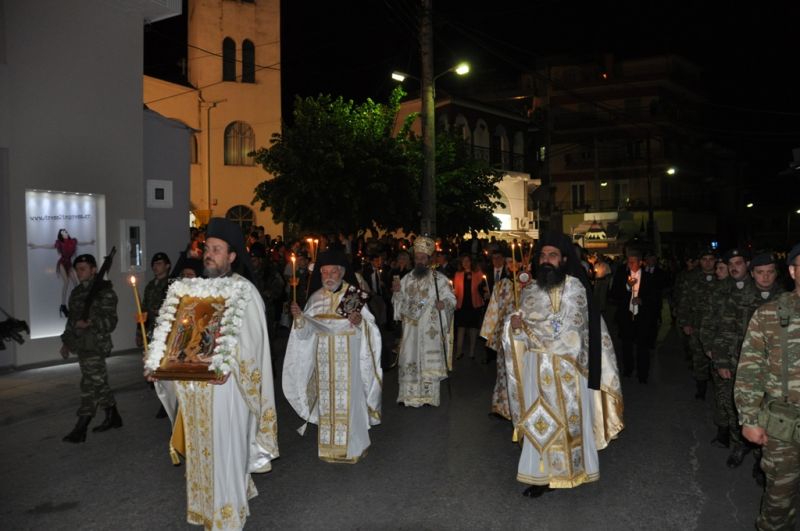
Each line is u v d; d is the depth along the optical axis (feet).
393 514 17.56
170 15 45.24
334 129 70.08
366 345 22.63
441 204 86.74
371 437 24.71
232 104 108.99
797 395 13.29
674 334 56.75
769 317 13.69
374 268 51.85
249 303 15.49
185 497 18.83
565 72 167.12
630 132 163.53
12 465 21.57
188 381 15.15
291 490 19.29
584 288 19.06
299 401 21.84
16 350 36.70
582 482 18.60
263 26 110.73
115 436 24.71
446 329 29.84
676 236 163.32
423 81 58.23
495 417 27.43
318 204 68.90
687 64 169.48
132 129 43.34
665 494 18.94
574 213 164.76
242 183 110.32
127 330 42.50
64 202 39.75
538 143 151.84
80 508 18.07
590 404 19.38
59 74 39.04
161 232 48.01
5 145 36.40
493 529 16.63
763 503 14.05
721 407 22.94
